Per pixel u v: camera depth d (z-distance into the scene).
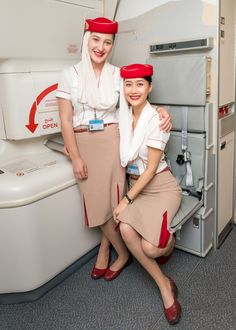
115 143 1.67
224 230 2.23
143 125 1.52
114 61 2.12
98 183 1.70
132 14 1.97
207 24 1.71
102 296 1.73
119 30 2.05
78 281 1.87
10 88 1.65
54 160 1.83
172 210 1.59
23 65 1.68
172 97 1.82
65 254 1.82
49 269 1.73
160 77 1.83
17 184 1.53
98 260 1.90
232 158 2.15
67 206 1.77
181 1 1.76
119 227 1.63
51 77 1.80
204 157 1.83
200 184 1.87
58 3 1.75
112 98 1.61
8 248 1.59
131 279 1.86
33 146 1.94
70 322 1.57
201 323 1.52
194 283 1.79
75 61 1.99
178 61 1.74
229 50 1.86
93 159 1.68
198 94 1.72
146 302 1.67
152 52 1.89
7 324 1.58
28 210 1.55
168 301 1.56
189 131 1.84
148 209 1.57
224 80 1.85
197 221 1.95
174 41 1.79
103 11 2.06
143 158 1.59
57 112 1.86
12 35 1.59
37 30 1.69
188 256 2.04
